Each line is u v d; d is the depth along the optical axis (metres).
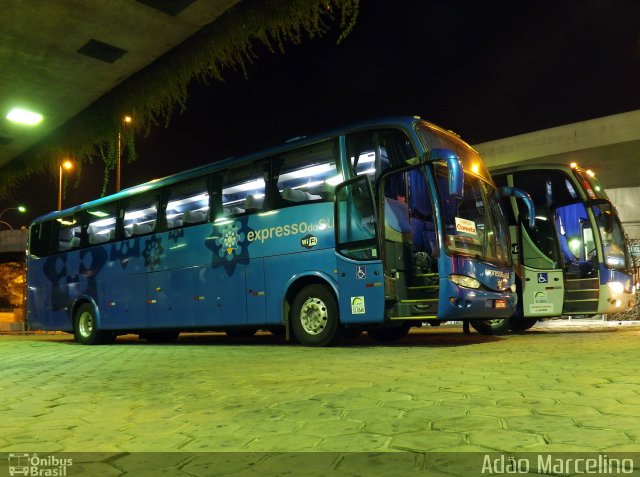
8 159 11.54
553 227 12.15
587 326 15.16
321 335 9.43
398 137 9.17
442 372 5.65
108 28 7.40
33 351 11.91
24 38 7.54
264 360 7.55
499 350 7.94
